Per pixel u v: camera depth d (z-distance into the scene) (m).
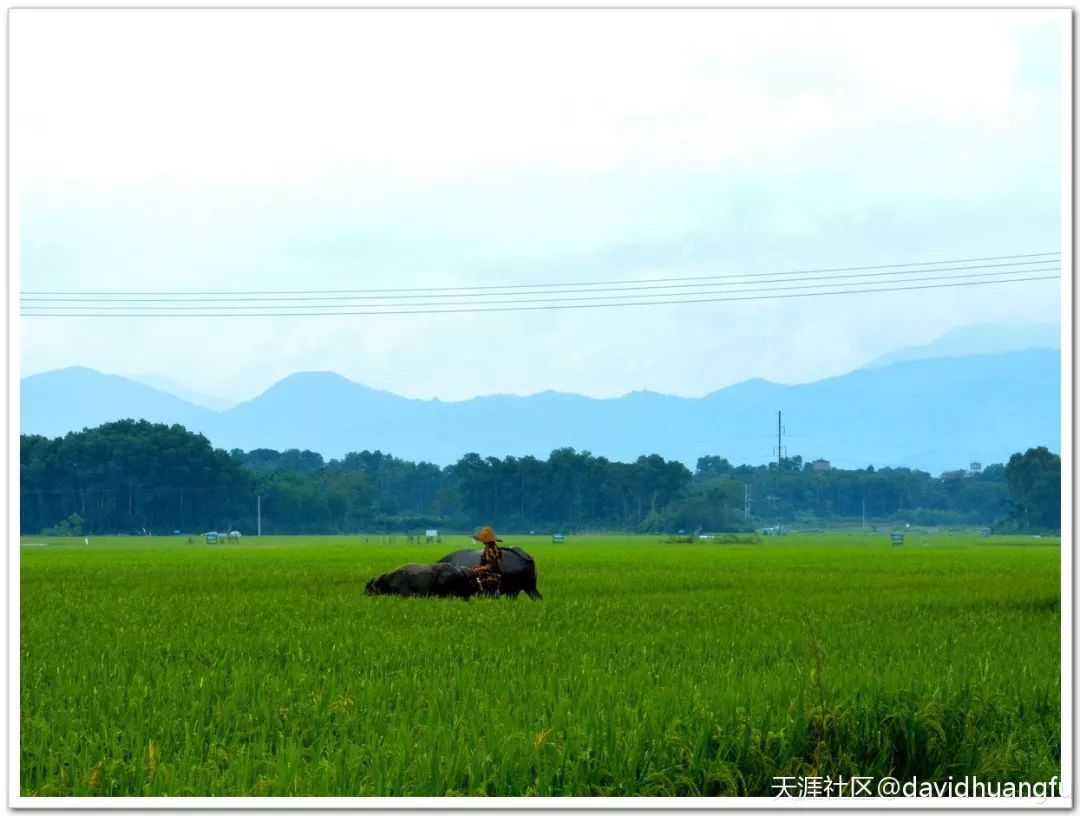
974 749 14.12
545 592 39.97
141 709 14.66
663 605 32.19
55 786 11.86
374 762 12.37
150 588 41.75
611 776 12.59
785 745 13.44
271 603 32.94
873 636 22.55
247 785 11.80
